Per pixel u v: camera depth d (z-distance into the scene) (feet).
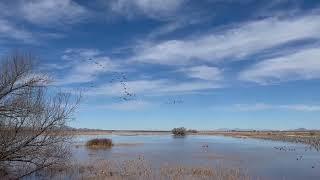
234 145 226.58
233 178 90.94
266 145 225.56
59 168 99.96
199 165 114.32
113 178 90.22
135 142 255.70
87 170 100.78
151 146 208.03
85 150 172.04
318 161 130.72
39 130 83.61
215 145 225.56
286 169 109.81
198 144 233.55
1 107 78.59
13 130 80.74
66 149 97.19
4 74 79.15
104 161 117.08
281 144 238.68
